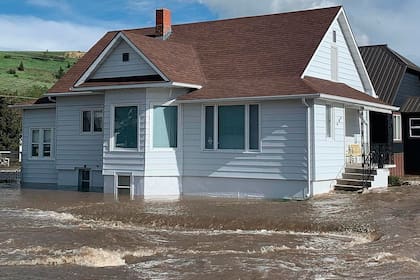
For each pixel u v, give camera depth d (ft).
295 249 36.37
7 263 32.99
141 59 68.44
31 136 86.07
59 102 80.07
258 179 63.41
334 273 30.17
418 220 44.19
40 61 378.12
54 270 31.45
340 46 76.23
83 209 52.16
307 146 60.70
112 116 68.54
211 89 66.85
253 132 63.98
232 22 80.48
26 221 47.32
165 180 67.15
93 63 70.85
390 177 76.54
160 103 66.69
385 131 84.64
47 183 83.61
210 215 47.09
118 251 36.06
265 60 70.18
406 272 30.27
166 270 31.24
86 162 77.56
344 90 69.26
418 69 98.12
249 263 32.55
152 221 46.70
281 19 76.59
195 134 67.00
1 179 97.09
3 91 245.65
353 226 42.16
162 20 82.94
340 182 67.05
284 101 62.08
